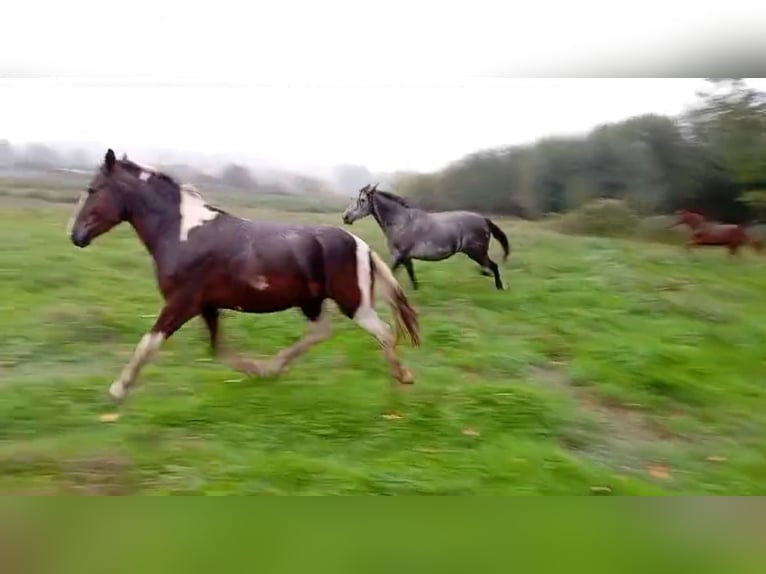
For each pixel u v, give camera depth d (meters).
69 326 3.38
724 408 3.40
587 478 3.05
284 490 2.90
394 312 3.41
